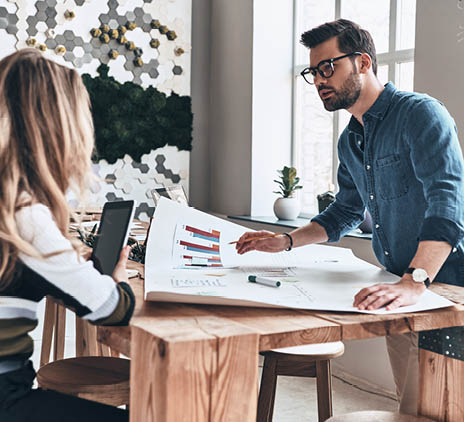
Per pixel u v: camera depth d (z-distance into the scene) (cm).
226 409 105
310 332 113
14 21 387
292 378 329
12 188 108
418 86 278
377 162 182
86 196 122
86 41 407
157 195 276
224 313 124
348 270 169
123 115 420
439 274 176
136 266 185
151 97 429
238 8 424
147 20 426
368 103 181
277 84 419
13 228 106
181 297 126
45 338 274
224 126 446
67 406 121
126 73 421
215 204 461
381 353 304
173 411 101
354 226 210
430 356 148
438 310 130
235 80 430
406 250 181
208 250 181
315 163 405
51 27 396
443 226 147
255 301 125
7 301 113
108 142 415
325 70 176
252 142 413
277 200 391
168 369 100
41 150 112
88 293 110
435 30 269
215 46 454
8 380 116
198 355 103
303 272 165
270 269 168
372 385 310
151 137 431
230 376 105
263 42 412
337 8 380
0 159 110
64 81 119
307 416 275
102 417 120
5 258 108
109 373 162
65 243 111
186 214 195
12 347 115
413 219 176
